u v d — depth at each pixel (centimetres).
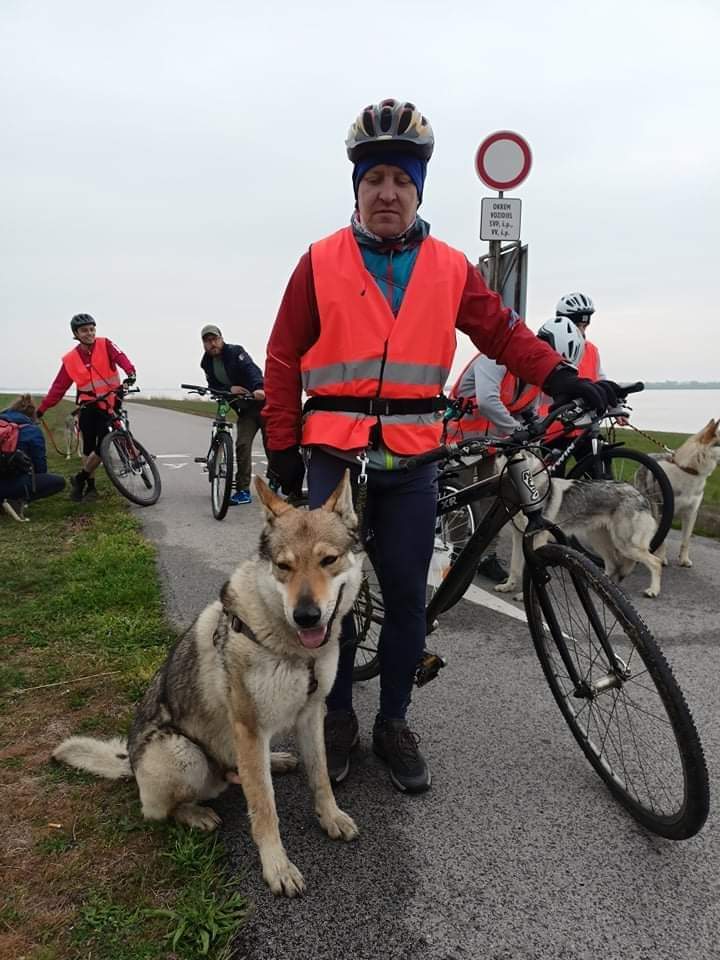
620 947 186
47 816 238
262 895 206
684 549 588
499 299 265
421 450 256
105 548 568
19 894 202
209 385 827
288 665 219
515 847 228
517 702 333
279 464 271
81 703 319
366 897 205
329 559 223
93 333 787
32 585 485
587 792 260
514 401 489
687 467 563
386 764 282
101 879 209
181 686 240
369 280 246
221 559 568
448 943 188
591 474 609
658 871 215
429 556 264
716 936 190
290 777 275
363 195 245
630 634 224
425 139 240
